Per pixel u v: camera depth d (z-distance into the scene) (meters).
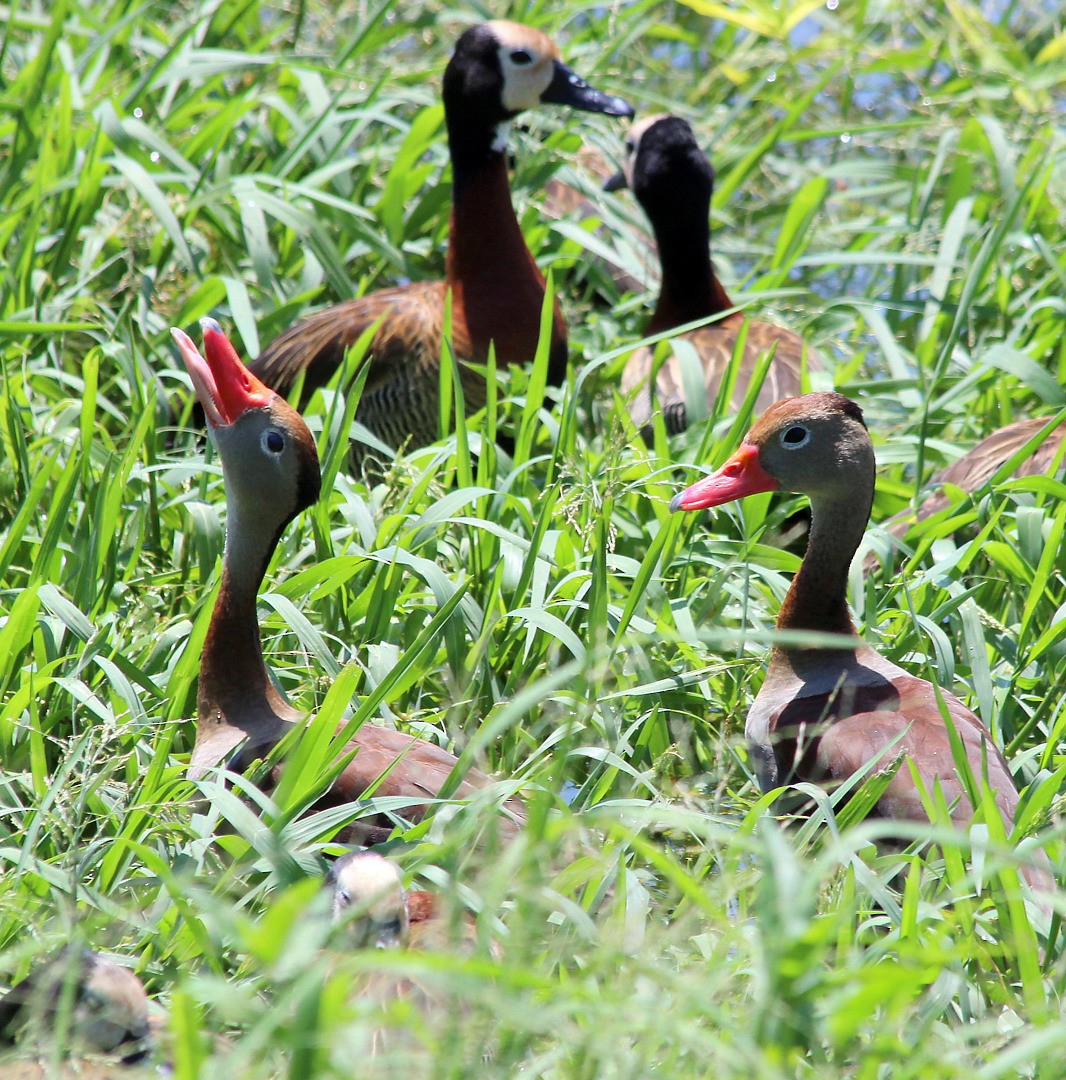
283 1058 5.98
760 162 17.83
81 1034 6.08
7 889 7.41
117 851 7.60
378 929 6.79
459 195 13.75
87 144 14.65
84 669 9.25
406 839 7.71
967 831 7.41
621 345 14.45
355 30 18.48
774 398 13.23
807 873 6.73
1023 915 6.79
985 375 12.95
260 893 7.58
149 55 17.41
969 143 16.36
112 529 9.80
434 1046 5.43
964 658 10.27
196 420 13.43
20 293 12.95
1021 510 10.54
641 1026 5.51
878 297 15.16
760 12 18.77
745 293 15.08
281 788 7.80
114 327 12.42
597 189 16.64
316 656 9.11
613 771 8.46
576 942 6.59
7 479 10.95
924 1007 6.61
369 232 14.45
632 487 10.71
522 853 6.14
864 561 11.47
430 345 13.52
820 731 8.77
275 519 8.81
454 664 9.42
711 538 10.80
